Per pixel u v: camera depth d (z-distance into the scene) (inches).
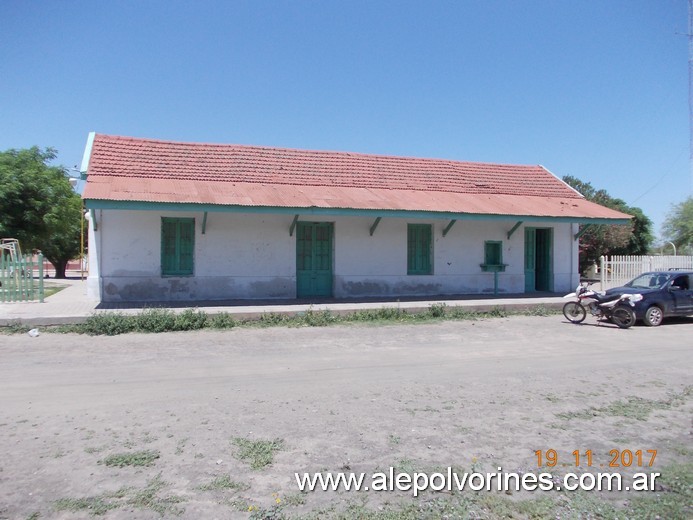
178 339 409.7
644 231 1681.8
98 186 527.8
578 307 532.1
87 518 141.2
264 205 537.0
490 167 848.3
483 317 563.2
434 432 208.5
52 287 848.3
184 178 609.6
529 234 756.6
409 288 683.4
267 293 620.4
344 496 156.8
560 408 241.4
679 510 152.9
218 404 240.2
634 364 338.3
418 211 601.6
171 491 156.6
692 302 530.0
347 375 299.7
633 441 202.7
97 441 193.5
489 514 150.1
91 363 322.3
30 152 1131.3
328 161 730.2
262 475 168.4
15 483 160.1
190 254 598.9
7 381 277.6
